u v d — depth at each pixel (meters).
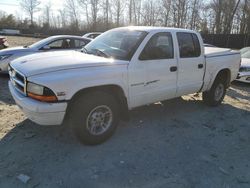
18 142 4.03
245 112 6.20
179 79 5.04
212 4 44.09
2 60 8.30
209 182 3.34
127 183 3.22
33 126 4.58
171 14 49.06
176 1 47.44
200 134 4.73
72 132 4.05
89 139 3.93
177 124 5.09
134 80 4.23
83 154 3.78
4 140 4.07
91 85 3.73
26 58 4.25
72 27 60.22
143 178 3.33
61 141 4.11
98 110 3.95
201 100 6.87
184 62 5.05
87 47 4.89
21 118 4.92
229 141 4.54
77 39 9.24
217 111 6.11
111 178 3.29
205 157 3.93
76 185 3.14
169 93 4.92
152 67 4.46
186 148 4.17
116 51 4.38
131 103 4.34
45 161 3.57
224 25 41.59
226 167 3.71
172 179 3.34
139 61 4.27
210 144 4.38
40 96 3.46
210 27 46.44
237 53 6.62
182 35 5.10
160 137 4.48
